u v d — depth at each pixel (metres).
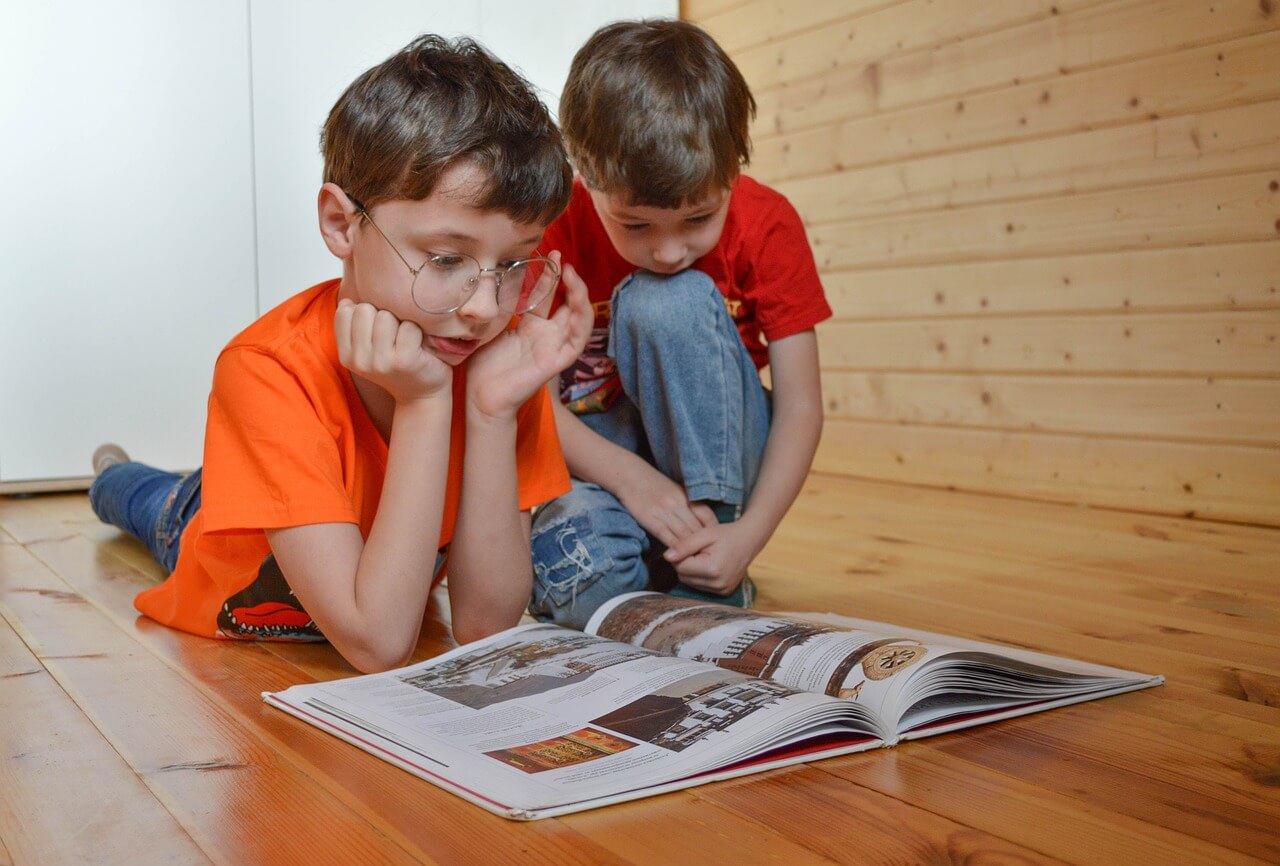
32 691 1.09
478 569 1.15
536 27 3.13
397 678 1.05
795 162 3.07
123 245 2.65
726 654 1.06
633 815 0.78
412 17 2.95
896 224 2.78
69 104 2.57
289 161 2.82
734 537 1.35
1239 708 1.04
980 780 0.85
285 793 0.82
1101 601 1.52
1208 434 2.20
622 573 1.34
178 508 1.57
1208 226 2.16
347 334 1.03
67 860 0.71
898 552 1.88
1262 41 2.06
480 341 1.05
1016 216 2.50
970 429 2.64
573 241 1.48
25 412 2.58
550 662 1.05
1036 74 2.43
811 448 1.44
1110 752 0.91
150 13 2.63
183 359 2.74
